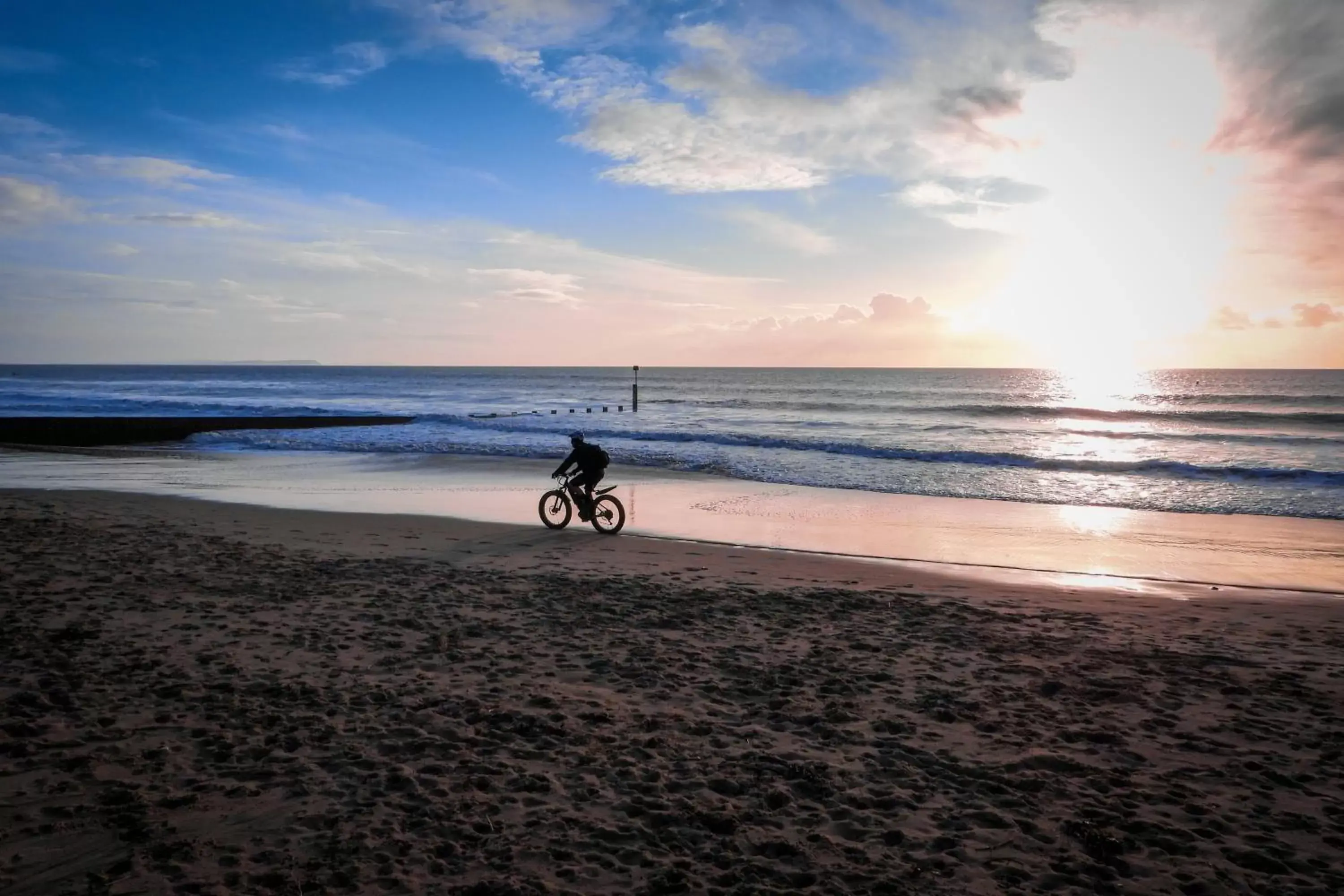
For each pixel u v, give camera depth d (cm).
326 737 517
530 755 500
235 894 345
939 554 1280
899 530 1488
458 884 359
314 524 1413
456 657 692
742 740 533
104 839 386
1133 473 2353
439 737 524
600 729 545
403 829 406
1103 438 3506
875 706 600
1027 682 664
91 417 4125
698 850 394
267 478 2144
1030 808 445
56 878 352
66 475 2191
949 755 515
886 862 387
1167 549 1336
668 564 1152
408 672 652
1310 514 1711
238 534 1277
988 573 1138
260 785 449
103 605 811
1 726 511
